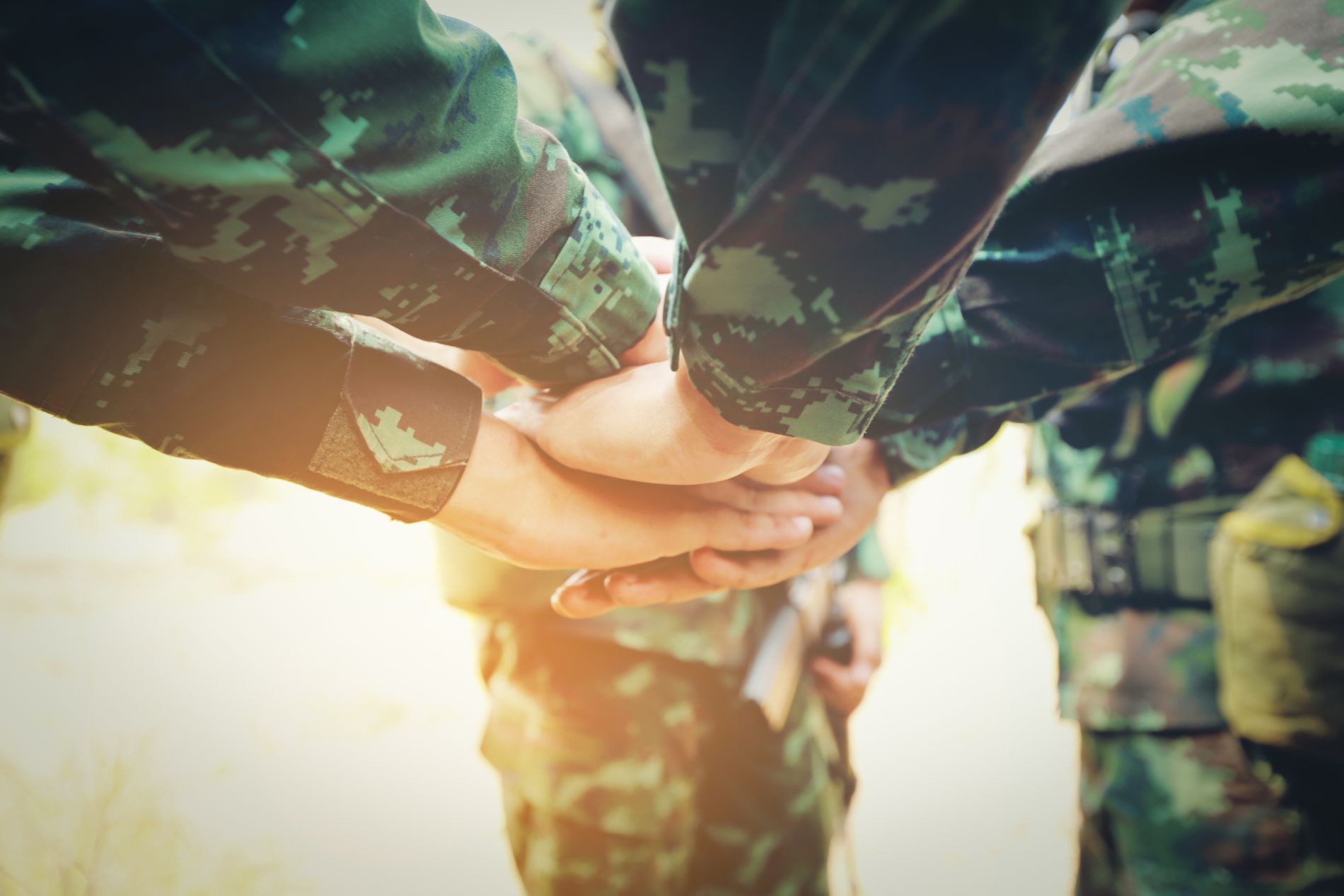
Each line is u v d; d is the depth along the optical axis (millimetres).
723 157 555
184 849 2100
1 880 1780
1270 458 1207
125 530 5809
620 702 1324
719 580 943
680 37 521
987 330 837
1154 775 1255
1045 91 499
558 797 1318
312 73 566
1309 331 1161
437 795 2711
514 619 1350
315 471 754
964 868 2279
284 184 581
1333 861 1165
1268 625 1111
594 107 1321
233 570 5254
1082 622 1372
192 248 604
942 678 3646
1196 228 767
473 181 643
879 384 640
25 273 689
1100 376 840
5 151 725
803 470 803
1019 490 5250
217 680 3555
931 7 467
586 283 730
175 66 540
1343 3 758
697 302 599
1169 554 1275
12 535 5609
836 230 541
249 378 729
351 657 3914
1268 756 1183
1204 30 779
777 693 1333
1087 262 791
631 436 735
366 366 762
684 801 1380
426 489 775
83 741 2666
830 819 1560
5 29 513
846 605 1723
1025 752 2975
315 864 2240
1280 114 730
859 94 491
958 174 519
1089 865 1374
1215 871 1202
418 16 600
